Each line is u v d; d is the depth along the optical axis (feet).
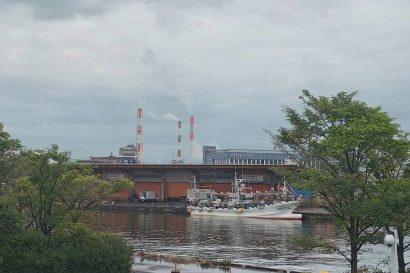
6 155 144.36
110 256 149.18
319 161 138.41
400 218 119.55
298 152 142.82
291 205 608.19
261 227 492.13
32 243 141.08
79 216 153.99
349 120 132.36
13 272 136.05
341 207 130.41
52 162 152.66
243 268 215.31
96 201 163.02
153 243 344.90
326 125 138.72
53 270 137.80
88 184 156.25
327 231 429.79
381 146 130.93
